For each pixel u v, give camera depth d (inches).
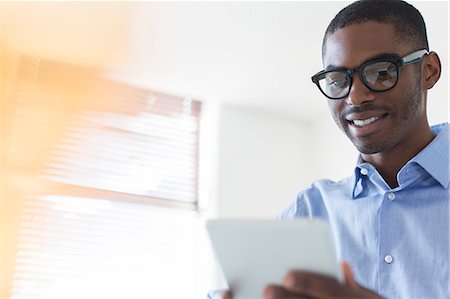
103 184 101.4
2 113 95.7
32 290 91.6
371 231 38.0
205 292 102.3
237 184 108.7
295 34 86.1
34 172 96.1
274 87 104.8
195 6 79.3
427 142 38.1
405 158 38.1
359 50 35.2
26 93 97.9
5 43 92.4
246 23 83.4
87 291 95.3
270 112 116.2
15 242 92.4
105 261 98.2
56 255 95.0
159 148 108.7
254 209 108.7
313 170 116.7
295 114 117.0
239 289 29.9
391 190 37.8
